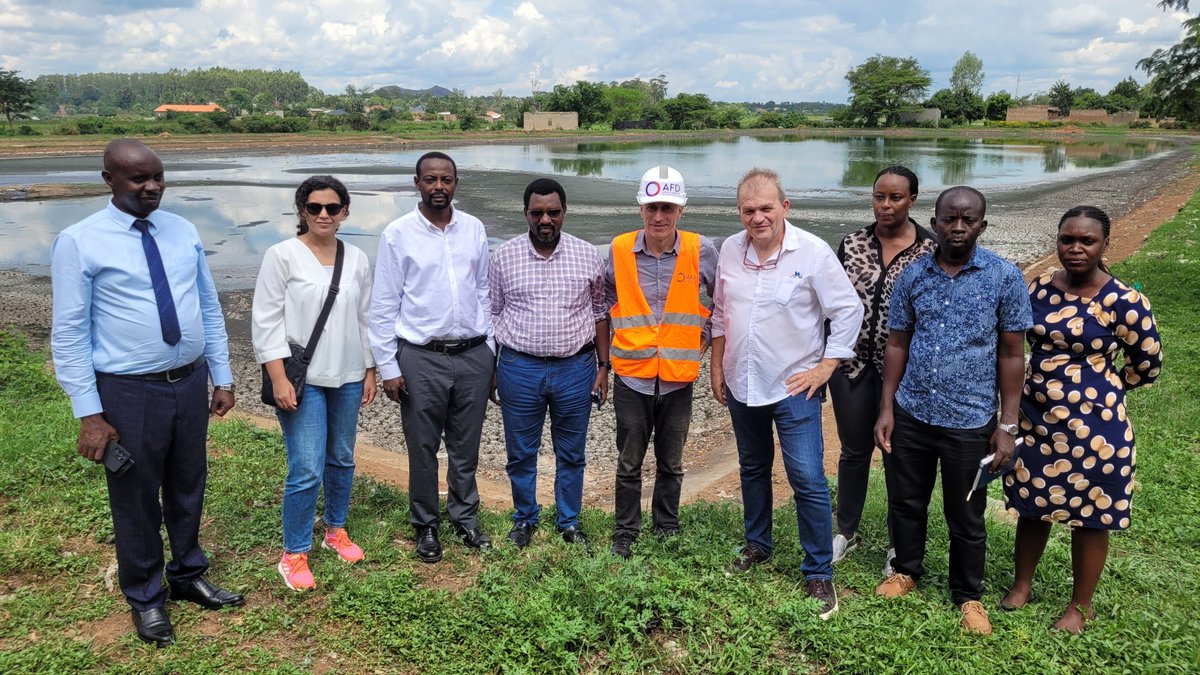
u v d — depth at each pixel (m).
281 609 3.84
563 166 45.91
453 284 4.21
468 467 4.56
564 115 98.25
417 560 4.39
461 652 3.53
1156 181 35.06
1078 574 3.71
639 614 3.75
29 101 73.00
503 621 3.70
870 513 5.04
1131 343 3.52
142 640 3.54
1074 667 3.45
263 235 20.89
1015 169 43.44
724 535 4.68
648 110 103.94
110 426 3.40
